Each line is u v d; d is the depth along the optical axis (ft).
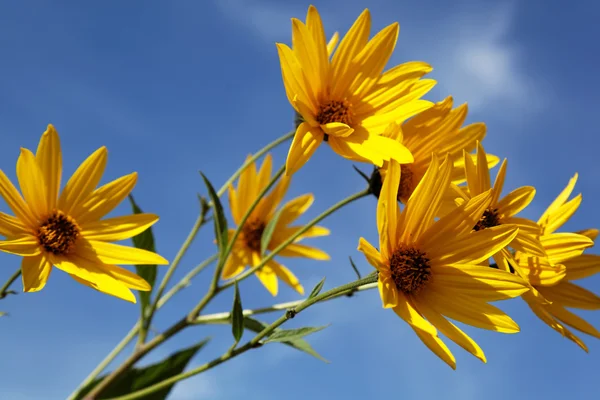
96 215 1.57
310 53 1.54
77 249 1.54
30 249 1.50
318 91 1.57
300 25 1.52
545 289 1.55
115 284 1.50
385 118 1.56
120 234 1.56
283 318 1.39
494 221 1.50
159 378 1.70
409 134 1.55
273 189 1.93
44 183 1.53
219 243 1.65
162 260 1.54
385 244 1.35
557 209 1.58
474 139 1.57
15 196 1.51
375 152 1.49
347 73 1.58
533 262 1.51
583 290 1.56
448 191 1.51
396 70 1.58
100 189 1.57
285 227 1.94
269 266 1.88
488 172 1.47
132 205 1.67
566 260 1.56
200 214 1.73
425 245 1.41
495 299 1.38
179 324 1.66
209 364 1.47
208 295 1.66
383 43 1.58
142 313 1.68
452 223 1.40
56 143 1.54
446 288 1.39
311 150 1.49
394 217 1.37
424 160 1.56
